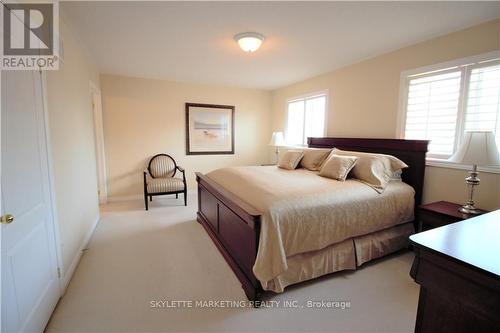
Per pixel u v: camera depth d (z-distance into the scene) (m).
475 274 0.83
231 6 2.02
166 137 4.80
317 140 4.08
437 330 0.96
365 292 2.01
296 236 1.95
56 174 1.89
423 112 2.74
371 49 2.96
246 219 1.92
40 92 1.62
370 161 2.69
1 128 1.18
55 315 1.72
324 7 2.01
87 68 3.12
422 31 2.45
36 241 1.50
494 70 2.21
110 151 4.43
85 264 2.40
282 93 5.23
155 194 4.10
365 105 3.36
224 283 2.12
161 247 2.77
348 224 2.20
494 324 0.79
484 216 1.38
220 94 5.14
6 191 1.20
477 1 1.91
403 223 2.65
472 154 1.99
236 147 5.42
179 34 2.58
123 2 1.96
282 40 2.70
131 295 1.95
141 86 4.51
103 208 4.16
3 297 1.16
